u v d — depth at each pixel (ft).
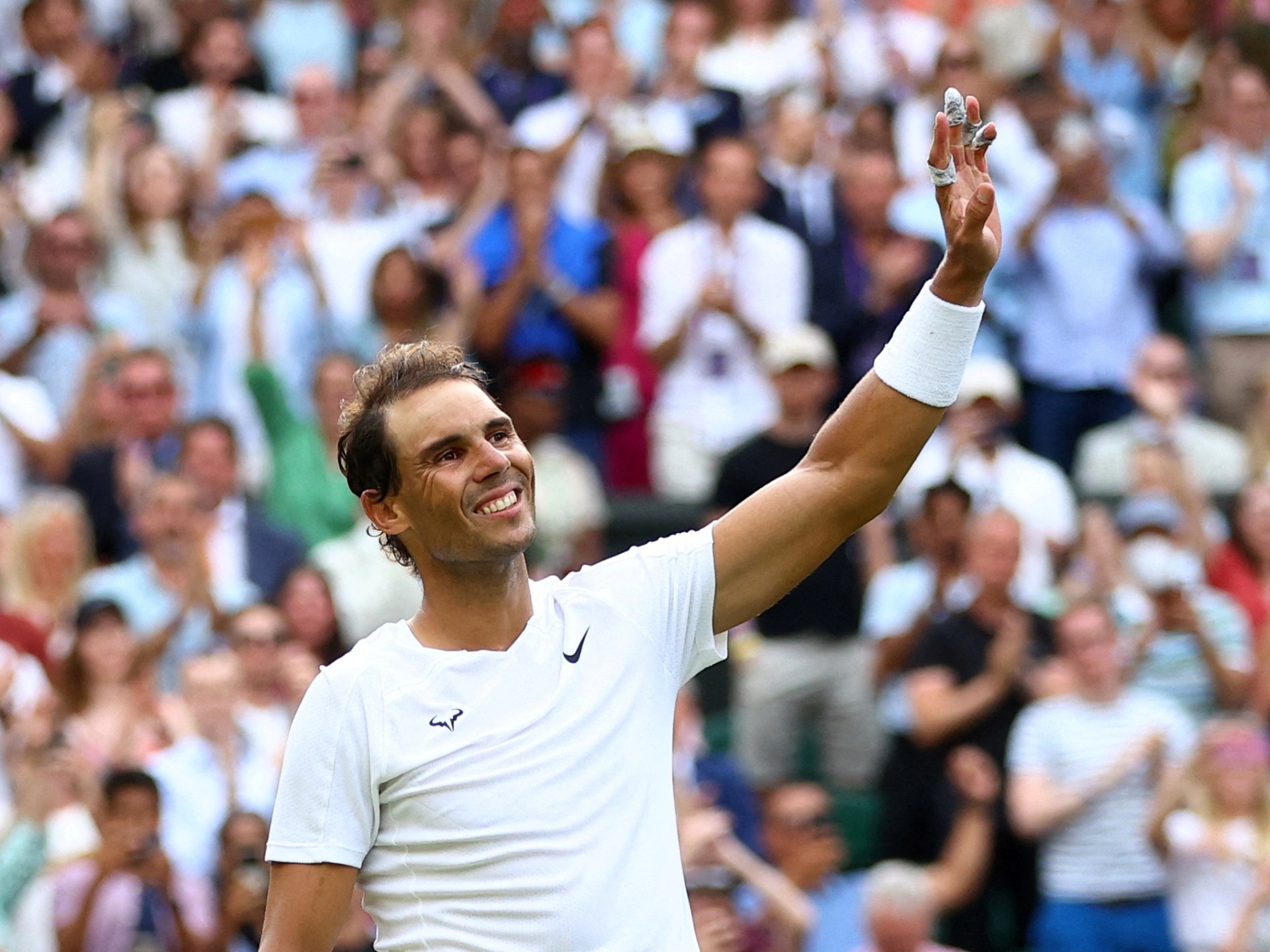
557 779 20.15
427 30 77.71
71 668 50.08
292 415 62.39
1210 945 49.39
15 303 68.90
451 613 20.86
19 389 63.26
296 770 20.36
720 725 59.77
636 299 66.95
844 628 56.85
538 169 66.18
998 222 21.34
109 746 49.06
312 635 54.03
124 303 69.46
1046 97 74.49
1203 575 59.47
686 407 66.28
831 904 49.16
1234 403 71.77
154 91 80.28
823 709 56.80
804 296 67.36
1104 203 70.13
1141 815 50.31
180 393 66.44
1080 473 67.72
